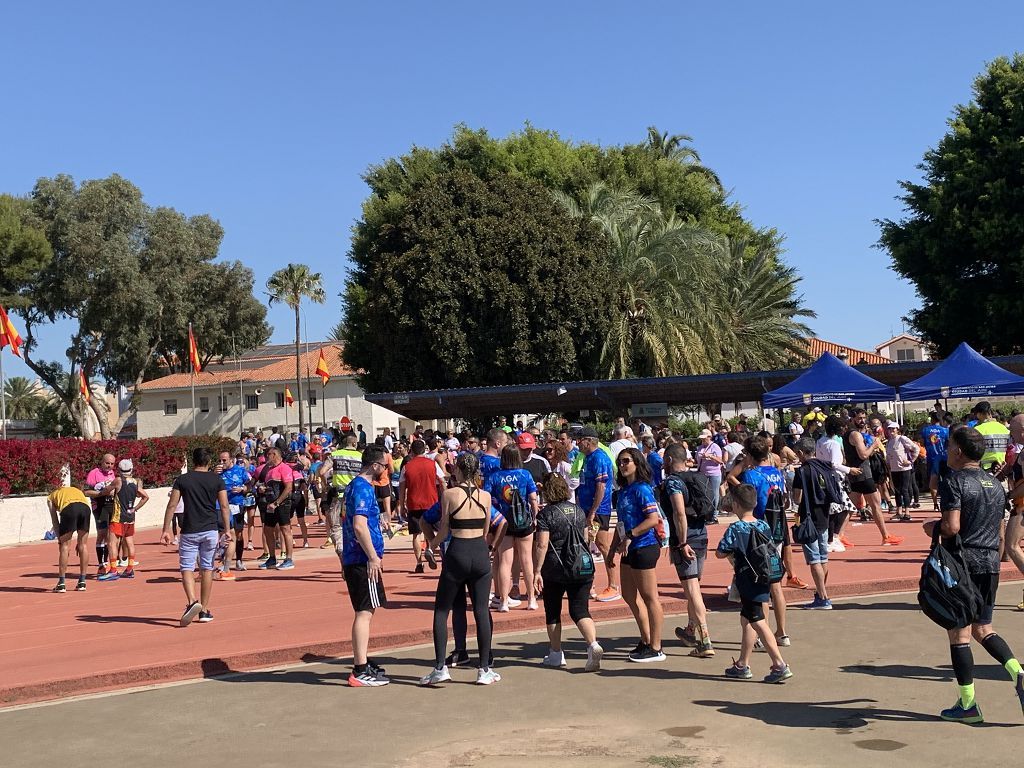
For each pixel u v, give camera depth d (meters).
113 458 17.50
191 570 11.93
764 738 6.55
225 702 8.37
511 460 11.40
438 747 6.68
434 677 8.49
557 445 15.24
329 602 13.10
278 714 7.82
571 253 38.91
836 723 6.83
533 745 6.64
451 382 39.09
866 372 27.25
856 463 15.99
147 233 65.94
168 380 73.06
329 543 20.23
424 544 15.44
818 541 11.28
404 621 11.25
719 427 24.30
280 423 69.94
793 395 22.58
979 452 6.79
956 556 6.71
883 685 7.79
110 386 69.56
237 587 14.95
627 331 38.62
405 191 47.72
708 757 6.20
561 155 48.94
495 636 10.67
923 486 22.14
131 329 64.12
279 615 12.26
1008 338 41.72
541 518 8.88
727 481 10.73
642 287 40.03
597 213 43.12
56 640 11.55
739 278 45.75
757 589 8.07
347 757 6.54
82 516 15.79
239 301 71.31
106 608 13.84
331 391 68.69
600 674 8.66
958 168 42.50
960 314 42.94
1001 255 40.97
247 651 9.93
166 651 10.27
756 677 8.28
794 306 49.56
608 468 11.89
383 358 42.19
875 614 10.88
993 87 42.53
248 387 70.69
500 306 37.72
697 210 55.66
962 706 6.69
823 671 8.36
